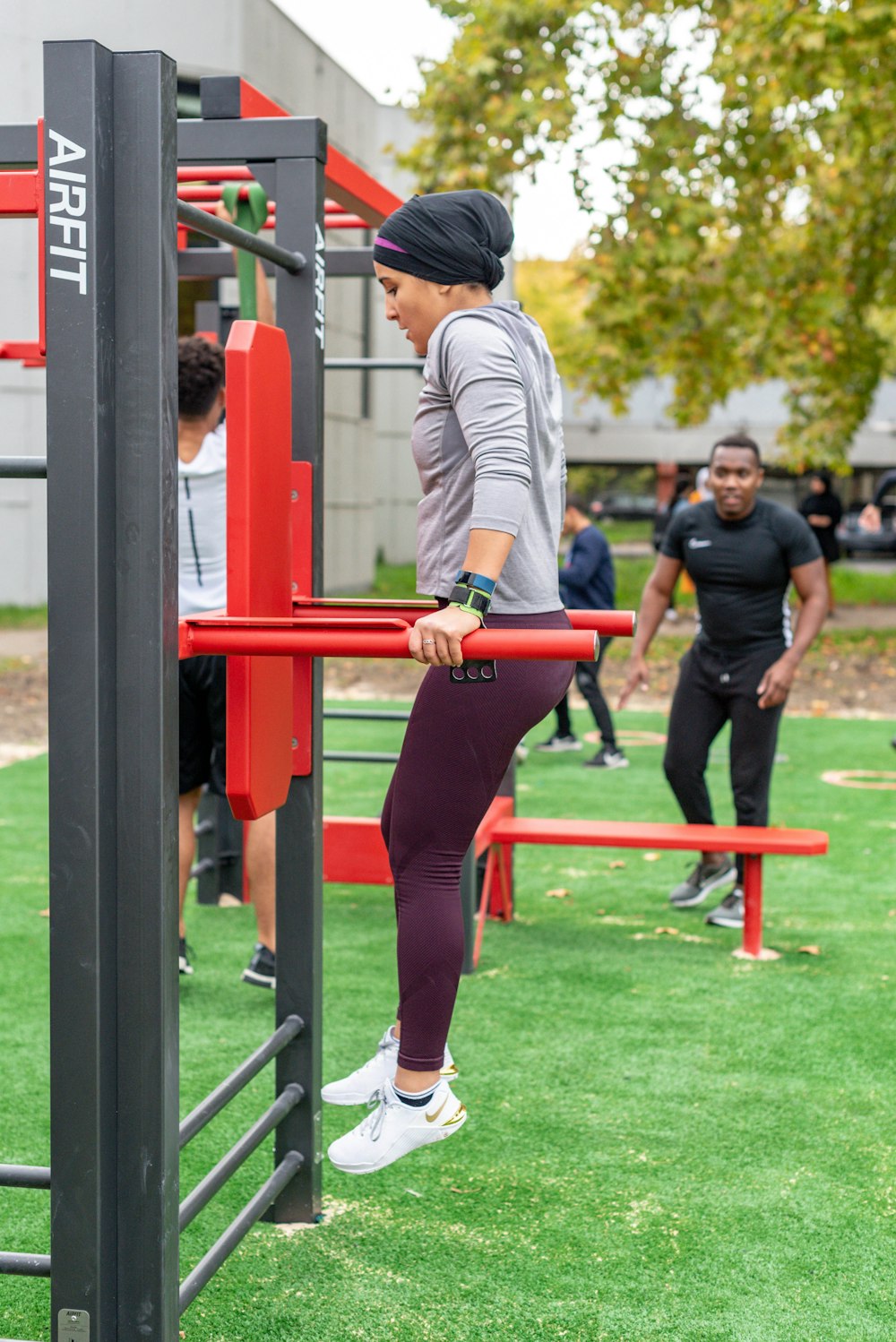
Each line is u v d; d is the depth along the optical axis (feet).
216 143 8.39
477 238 7.11
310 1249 8.30
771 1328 7.35
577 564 26.25
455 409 6.77
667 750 16.44
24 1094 10.85
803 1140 9.96
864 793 24.06
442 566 7.06
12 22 44.29
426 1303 7.62
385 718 16.02
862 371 48.14
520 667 7.03
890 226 42.96
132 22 44.86
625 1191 9.11
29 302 47.98
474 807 7.18
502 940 15.56
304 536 8.24
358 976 14.19
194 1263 8.10
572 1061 11.59
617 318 39.88
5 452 49.73
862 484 116.78
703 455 108.78
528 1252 8.24
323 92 54.90
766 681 15.62
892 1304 7.62
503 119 36.65
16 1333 7.45
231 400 6.91
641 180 38.17
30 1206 9.00
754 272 41.78
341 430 62.39
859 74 35.12
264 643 6.41
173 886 6.11
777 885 17.95
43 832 20.92
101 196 5.69
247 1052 11.82
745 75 35.53
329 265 15.79
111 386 5.85
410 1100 7.30
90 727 5.81
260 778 7.16
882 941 15.38
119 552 5.92
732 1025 12.51
